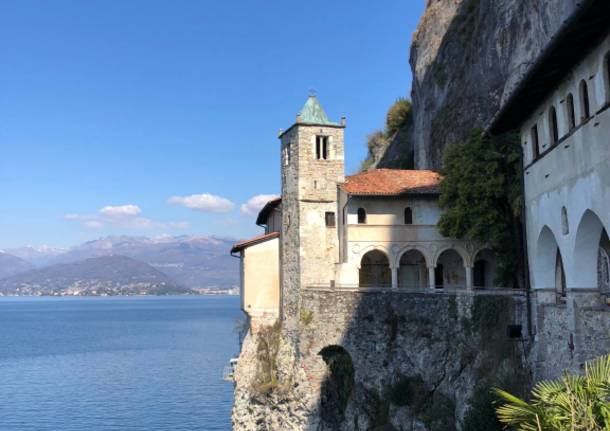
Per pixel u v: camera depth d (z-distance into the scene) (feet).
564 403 45.70
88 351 363.97
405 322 122.01
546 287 89.56
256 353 153.28
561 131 76.89
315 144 153.38
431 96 209.56
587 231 71.87
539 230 88.28
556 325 82.38
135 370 289.33
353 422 126.72
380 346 125.90
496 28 164.25
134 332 497.05
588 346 73.51
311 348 137.90
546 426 44.83
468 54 186.70
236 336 443.32
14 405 214.69
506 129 100.99
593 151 66.23
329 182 153.48
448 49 201.05
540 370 88.07
